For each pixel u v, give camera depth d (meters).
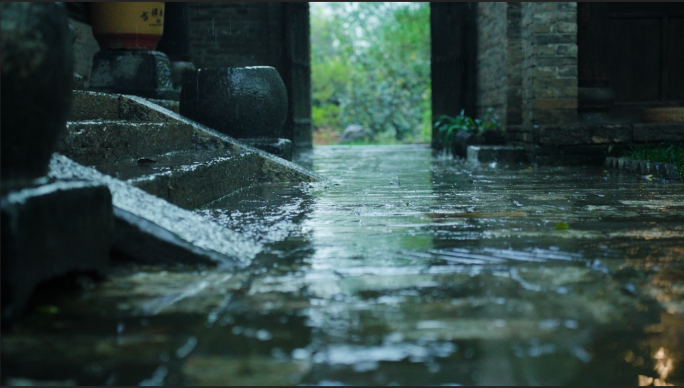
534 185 4.96
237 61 12.10
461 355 1.38
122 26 7.00
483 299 1.78
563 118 7.44
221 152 4.90
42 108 1.81
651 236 2.71
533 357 1.36
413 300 1.78
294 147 11.59
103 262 2.04
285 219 3.24
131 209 2.30
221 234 2.53
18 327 1.57
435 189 4.68
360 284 1.96
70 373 1.30
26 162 1.82
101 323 1.61
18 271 1.58
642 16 8.15
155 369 1.32
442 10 11.38
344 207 3.69
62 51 1.86
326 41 26.53
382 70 19.94
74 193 1.85
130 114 4.98
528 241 2.62
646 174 5.84
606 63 7.77
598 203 3.81
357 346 1.44
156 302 1.79
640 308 1.68
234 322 1.61
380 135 18.84
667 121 7.50
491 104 10.19
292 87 11.59
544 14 7.39
